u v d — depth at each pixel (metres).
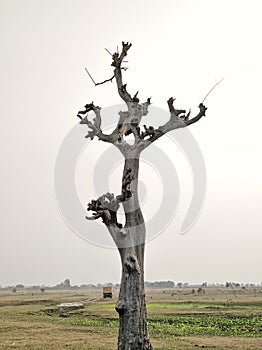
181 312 41.56
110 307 50.12
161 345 22.02
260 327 29.39
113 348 21.52
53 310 46.97
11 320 35.91
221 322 32.44
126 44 16.39
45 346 22.22
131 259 14.73
